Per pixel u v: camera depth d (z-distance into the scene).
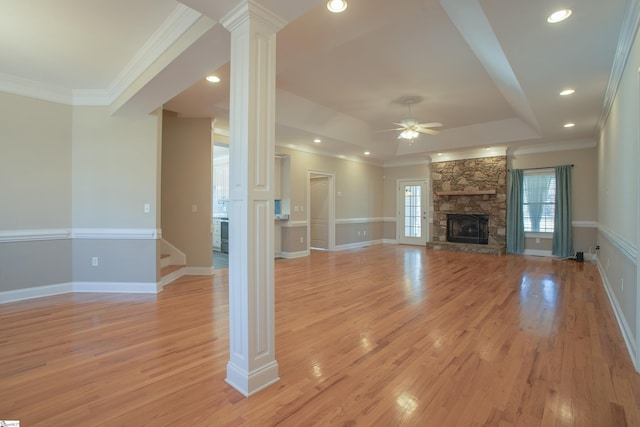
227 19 2.05
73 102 4.18
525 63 3.04
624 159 3.14
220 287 4.55
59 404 1.85
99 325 3.07
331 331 2.94
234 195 2.06
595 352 2.51
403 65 4.02
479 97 5.13
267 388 2.02
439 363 2.34
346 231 8.80
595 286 4.57
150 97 3.50
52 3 2.36
